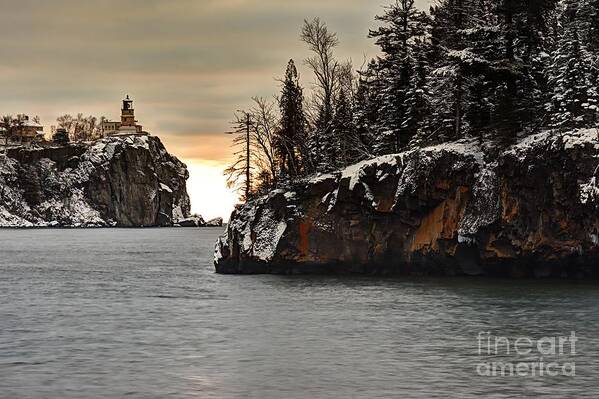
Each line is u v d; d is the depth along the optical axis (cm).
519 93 7012
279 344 4053
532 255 6525
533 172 6397
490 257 6712
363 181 7206
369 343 4031
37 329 4716
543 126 6819
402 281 6731
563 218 6338
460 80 7319
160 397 3072
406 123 8019
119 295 6569
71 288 7319
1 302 6169
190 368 3547
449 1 8081
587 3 7456
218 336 4338
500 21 7475
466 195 6781
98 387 3228
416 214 7044
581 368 3450
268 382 3272
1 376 3431
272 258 7644
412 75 8156
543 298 5481
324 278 7181
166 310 5481
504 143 6719
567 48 6612
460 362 3578
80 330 4656
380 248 7225
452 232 6831
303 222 7525
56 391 3178
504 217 6550
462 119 7425
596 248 6262
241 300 5862
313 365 3562
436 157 6862
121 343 4181
